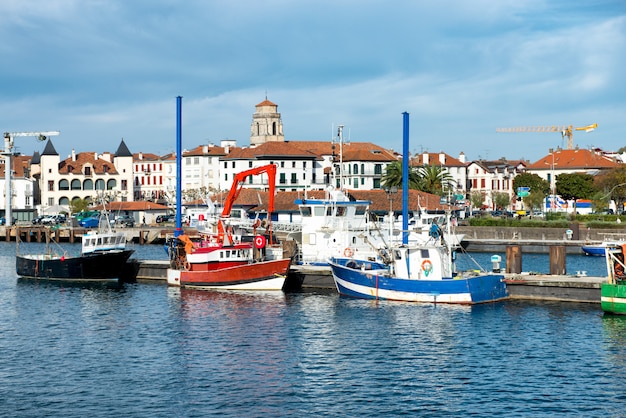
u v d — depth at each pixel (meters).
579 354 58.97
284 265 85.94
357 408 48.09
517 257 85.31
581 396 49.97
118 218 183.25
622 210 189.00
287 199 151.88
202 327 69.19
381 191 153.75
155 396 50.25
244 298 82.38
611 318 70.06
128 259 102.69
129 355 60.09
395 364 56.97
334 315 72.56
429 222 118.38
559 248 85.94
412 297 77.62
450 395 50.34
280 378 53.91
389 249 81.00
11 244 164.12
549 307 75.06
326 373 54.97
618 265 74.12
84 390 51.53
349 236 93.25
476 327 67.25
